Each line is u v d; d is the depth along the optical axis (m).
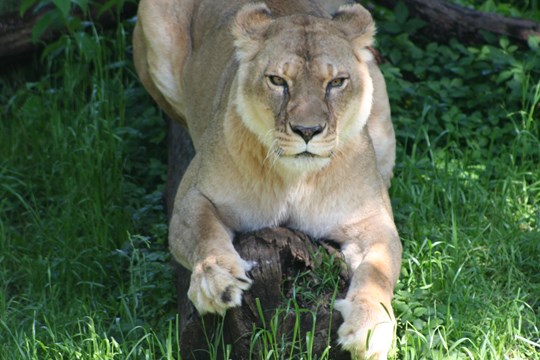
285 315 8.23
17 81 14.61
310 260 8.55
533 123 12.70
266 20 8.70
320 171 8.83
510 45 13.86
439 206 11.62
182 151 11.77
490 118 12.93
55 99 13.52
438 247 10.68
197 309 8.23
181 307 9.41
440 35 14.05
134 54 12.18
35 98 13.69
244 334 8.27
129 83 14.24
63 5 11.59
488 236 10.93
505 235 10.77
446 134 12.90
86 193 12.16
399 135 12.62
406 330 8.96
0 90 14.60
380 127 10.76
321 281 8.54
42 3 12.74
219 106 9.48
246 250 8.55
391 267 8.78
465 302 9.64
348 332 7.91
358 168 9.01
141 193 12.38
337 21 8.83
